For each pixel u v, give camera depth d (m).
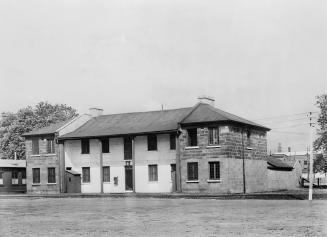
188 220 20.64
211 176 48.22
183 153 49.56
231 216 22.00
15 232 17.48
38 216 24.81
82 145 56.19
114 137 53.38
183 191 49.19
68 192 56.25
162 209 27.88
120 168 54.03
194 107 52.75
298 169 69.75
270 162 60.28
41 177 57.72
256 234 15.23
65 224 20.14
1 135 88.88
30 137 59.00
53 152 57.56
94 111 61.34
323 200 33.81
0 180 63.91
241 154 50.34
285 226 17.30
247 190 51.12
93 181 55.28
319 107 63.38
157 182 51.62
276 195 38.69
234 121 48.19
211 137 48.62
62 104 95.50
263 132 56.72
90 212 26.75
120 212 26.20
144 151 52.56
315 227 16.84
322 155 63.94
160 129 50.41
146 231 16.86
